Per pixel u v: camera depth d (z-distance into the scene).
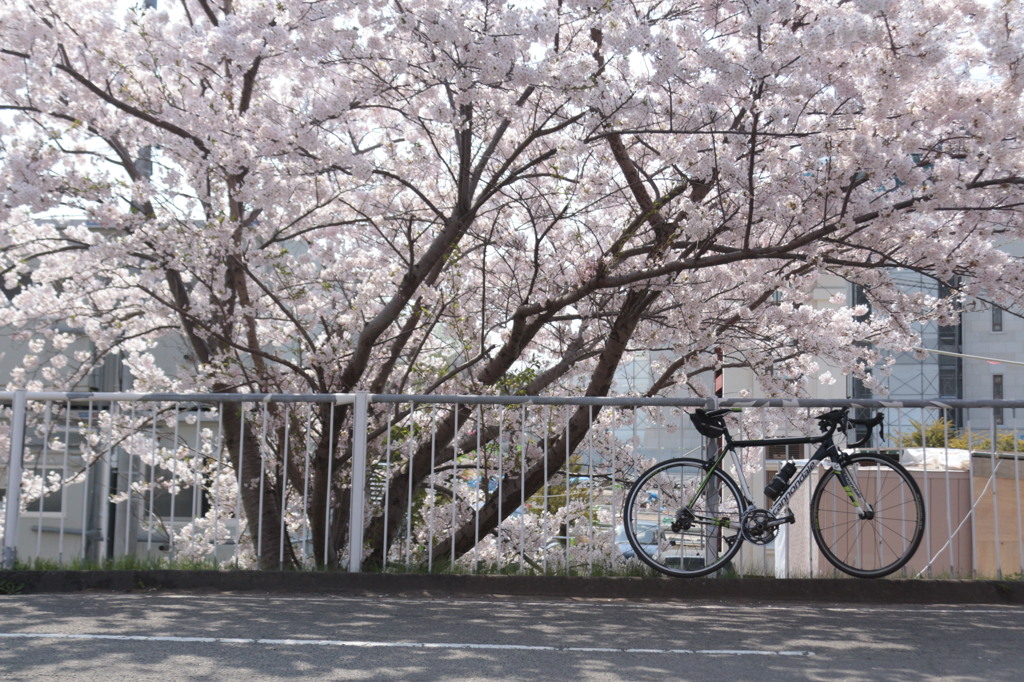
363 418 7.27
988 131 7.93
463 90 8.50
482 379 9.95
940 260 8.56
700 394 11.98
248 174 8.86
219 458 7.97
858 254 9.40
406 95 9.52
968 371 44.94
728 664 4.73
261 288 9.89
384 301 11.34
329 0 8.40
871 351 11.16
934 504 7.53
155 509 10.47
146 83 9.92
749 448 7.71
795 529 7.50
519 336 9.59
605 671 4.52
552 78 8.23
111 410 7.72
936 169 8.11
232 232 9.18
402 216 10.16
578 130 9.13
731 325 10.28
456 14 8.11
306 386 10.56
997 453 7.52
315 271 11.77
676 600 6.78
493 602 6.54
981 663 4.82
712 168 8.37
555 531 8.84
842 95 8.05
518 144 9.87
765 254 8.41
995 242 9.50
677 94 8.77
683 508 7.03
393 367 10.68
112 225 9.25
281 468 9.34
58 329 11.95
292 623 5.59
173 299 10.66
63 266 11.18
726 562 6.90
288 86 10.04
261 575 6.92
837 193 8.13
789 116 8.27
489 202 10.53
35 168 8.91
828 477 6.97
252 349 9.41
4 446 8.78
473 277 11.33
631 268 10.42
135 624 5.46
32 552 7.91
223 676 4.27
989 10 7.88
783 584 6.89
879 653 5.04
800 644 5.24
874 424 7.03
